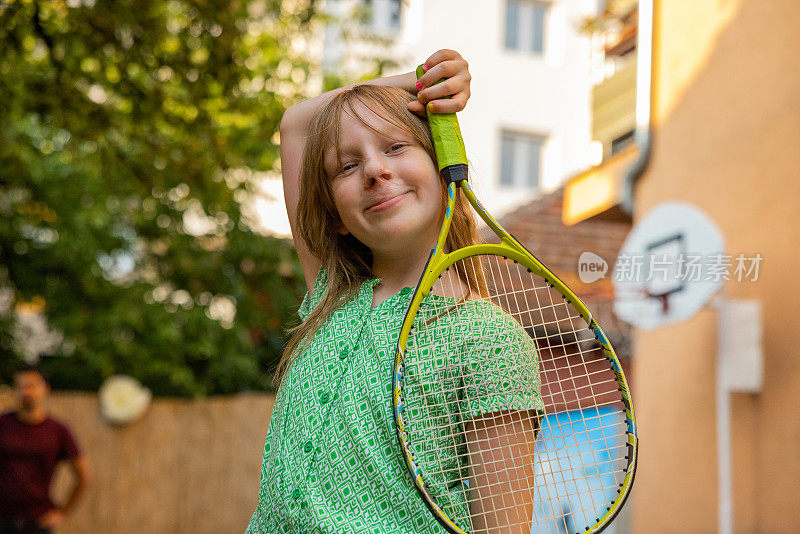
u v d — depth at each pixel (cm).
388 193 168
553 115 1568
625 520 565
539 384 165
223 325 1134
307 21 881
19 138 920
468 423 160
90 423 940
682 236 452
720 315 465
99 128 697
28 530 620
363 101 174
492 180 1562
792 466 430
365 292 178
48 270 1103
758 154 457
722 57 481
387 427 159
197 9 668
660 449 543
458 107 173
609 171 563
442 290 172
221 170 808
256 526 170
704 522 496
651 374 552
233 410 977
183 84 689
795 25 434
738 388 458
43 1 628
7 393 910
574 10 1534
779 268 441
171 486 949
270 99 874
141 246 1129
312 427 164
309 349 174
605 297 463
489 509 158
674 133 517
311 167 181
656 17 526
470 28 1534
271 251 1114
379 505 157
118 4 639
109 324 1055
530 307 186
